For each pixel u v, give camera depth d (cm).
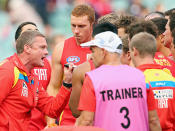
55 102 1661
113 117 1345
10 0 4959
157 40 1905
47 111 1689
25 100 1594
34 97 1639
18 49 1591
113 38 1404
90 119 1344
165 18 1945
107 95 1345
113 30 1462
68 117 1950
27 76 1602
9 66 1559
